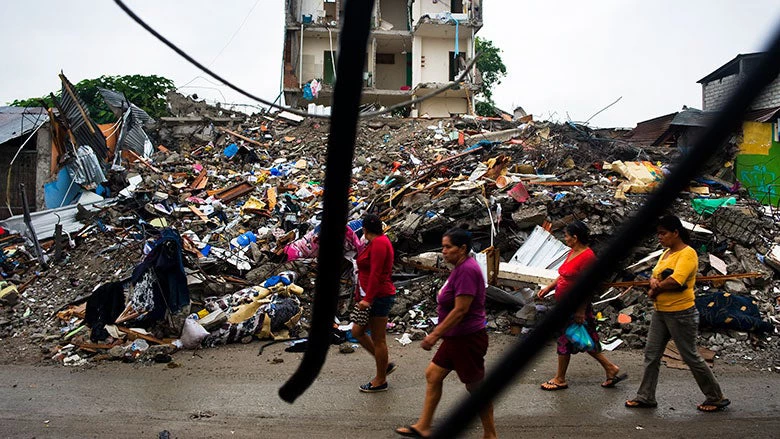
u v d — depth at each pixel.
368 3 1.28
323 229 1.55
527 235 8.85
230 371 5.94
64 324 7.73
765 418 4.44
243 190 12.83
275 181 13.63
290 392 1.85
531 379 5.49
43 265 9.61
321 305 1.69
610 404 4.77
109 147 15.84
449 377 5.66
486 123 18.81
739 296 7.09
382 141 17.84
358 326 4.98
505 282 7.89
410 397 5.01
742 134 15.83
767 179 16.44
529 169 12.13
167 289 7.04
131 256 9.68
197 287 8.12
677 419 4.43
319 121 18.83
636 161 12.98
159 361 6.32
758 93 1.11
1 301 8.38
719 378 5.62
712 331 6.82
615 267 1.32
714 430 4.19
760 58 1.10
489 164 11.84
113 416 4.61
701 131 1.19
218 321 7.04
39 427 4.37
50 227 10.80
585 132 14.95
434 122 18.98
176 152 16.89
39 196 13.43
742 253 8.29
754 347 6.50
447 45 29.47
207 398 5.05
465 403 1.66
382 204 10.61
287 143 17.53
